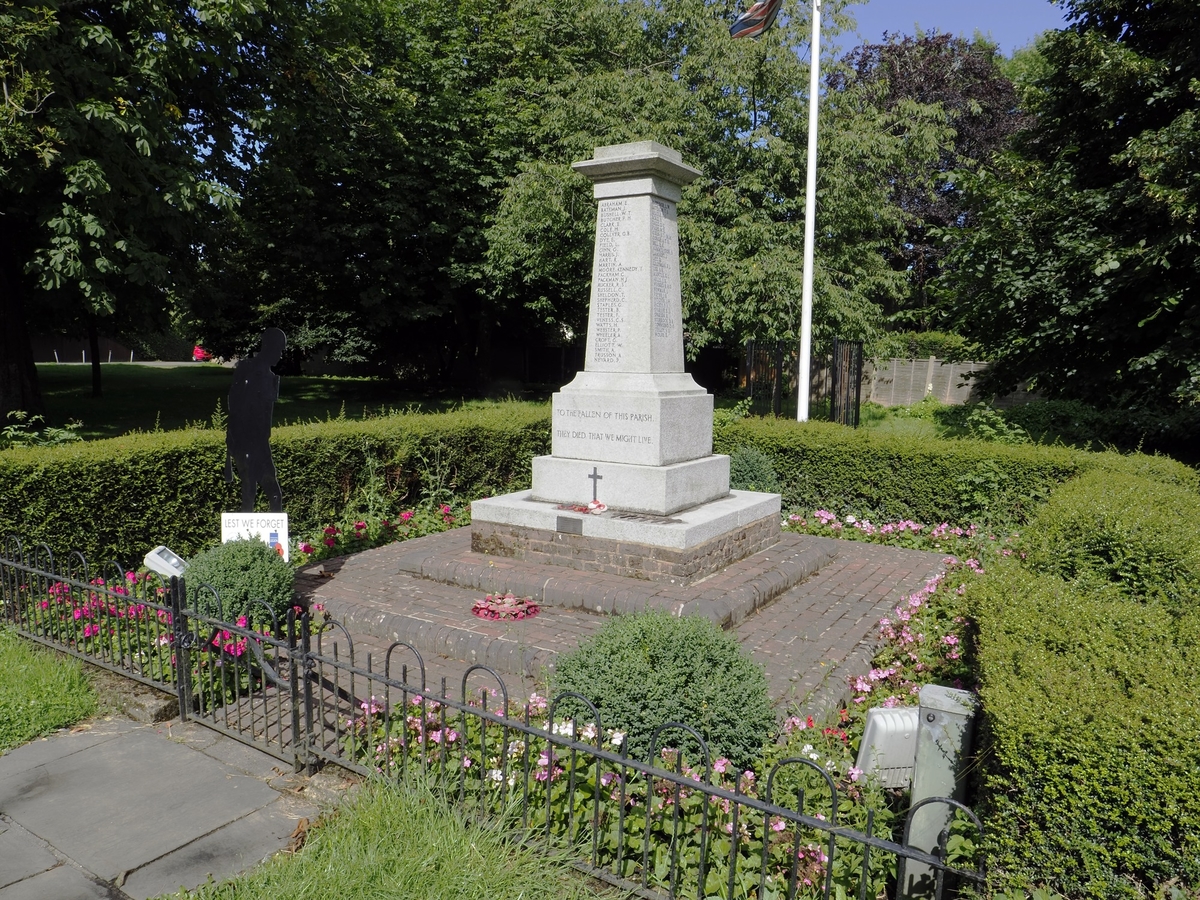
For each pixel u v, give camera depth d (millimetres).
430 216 22281
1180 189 10430
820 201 17609
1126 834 2406
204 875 3281
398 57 21078
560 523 7062
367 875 3033
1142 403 12945
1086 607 3627
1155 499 5871
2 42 9578
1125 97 12398
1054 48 13109
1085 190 12422
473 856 3131
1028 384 14477
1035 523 5484
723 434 10891
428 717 4035
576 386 7668
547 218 18359
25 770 4145
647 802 2951
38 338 44750
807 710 4555
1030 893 2498
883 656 5566
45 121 10352
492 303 25422
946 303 14852
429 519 9305
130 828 3623
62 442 8766
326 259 21500
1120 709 2596
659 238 7527
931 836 3197
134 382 27219
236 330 27922
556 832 3318
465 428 10320
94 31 10211
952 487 9477
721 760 3424
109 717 4754
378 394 26703
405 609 6289
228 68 13211
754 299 17156
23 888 3193
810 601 6855
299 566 7641
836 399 14703
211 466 7754
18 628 5719
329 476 8812
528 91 21266
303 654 3988
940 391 25234
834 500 10242
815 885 2979
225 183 14742
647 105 17609
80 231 11102
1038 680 2875
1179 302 11289
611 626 4164
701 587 6504
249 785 4000
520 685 5043
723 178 18562
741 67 17266
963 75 29859
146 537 7270
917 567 8070
